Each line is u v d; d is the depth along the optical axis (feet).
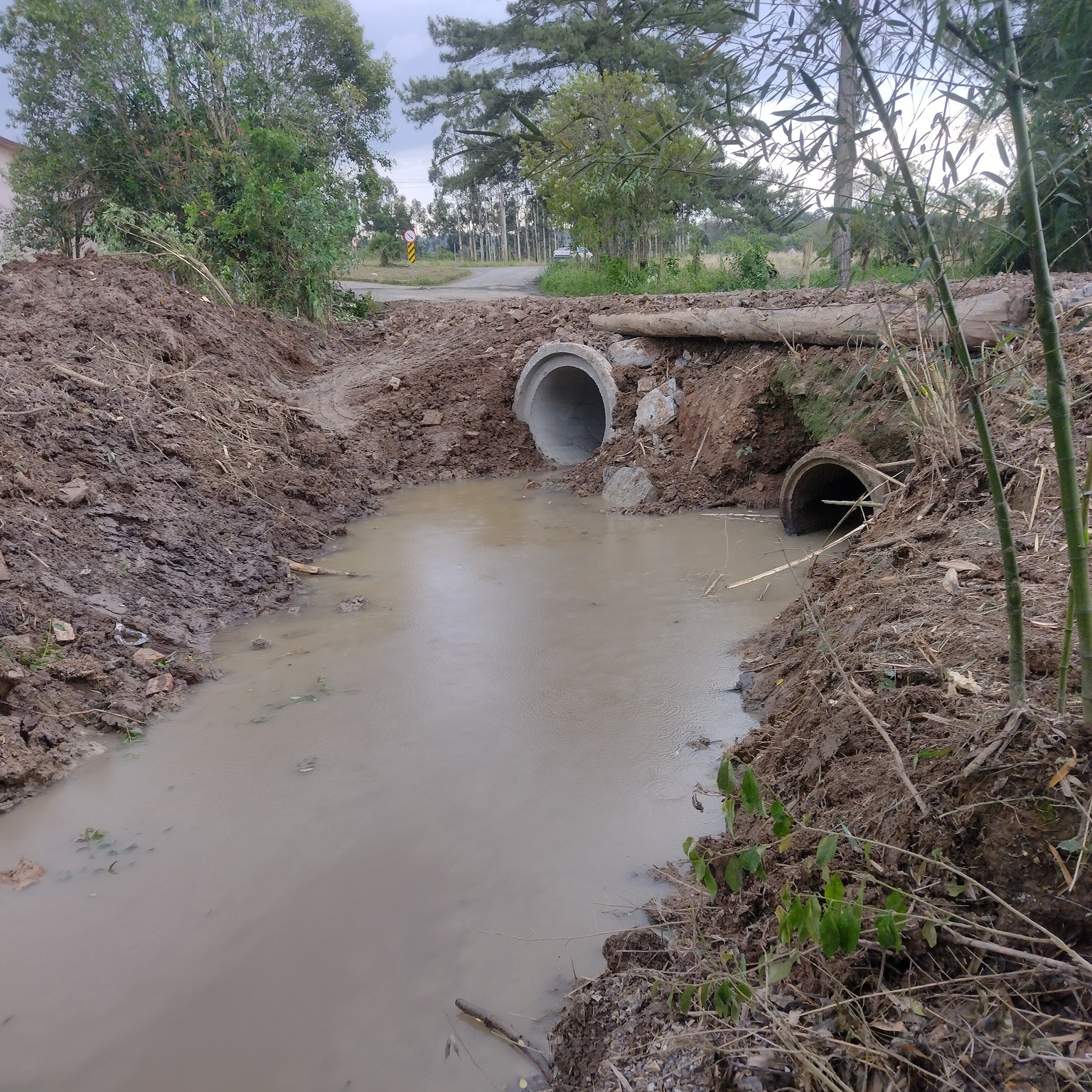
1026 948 8.61
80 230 71.41
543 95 72.49
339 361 54.03
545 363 45.01
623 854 14.66
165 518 28.45
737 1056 9.44
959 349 8.80
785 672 19.16
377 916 13.56
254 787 17.22
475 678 21.38
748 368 36.27
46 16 64.75
